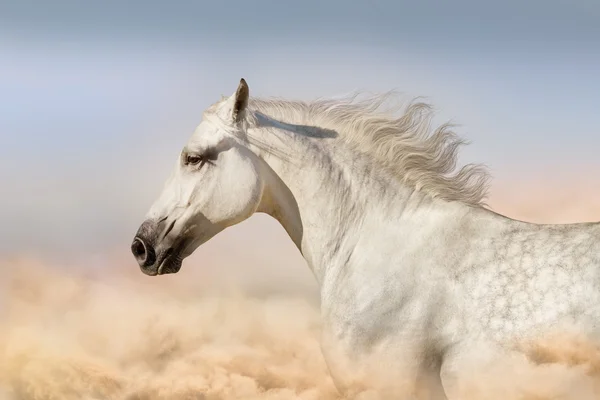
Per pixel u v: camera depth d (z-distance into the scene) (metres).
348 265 13.95
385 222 13.95
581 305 12.41
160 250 14.51
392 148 14.16
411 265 13.48
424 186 14.00
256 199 14.27
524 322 12.62
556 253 12.84
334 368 13.76
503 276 12.95
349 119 14.38
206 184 14.29
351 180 14.16
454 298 13.10
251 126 14.27
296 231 14.48
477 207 13.84
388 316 13.38
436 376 13.10
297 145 14.23
